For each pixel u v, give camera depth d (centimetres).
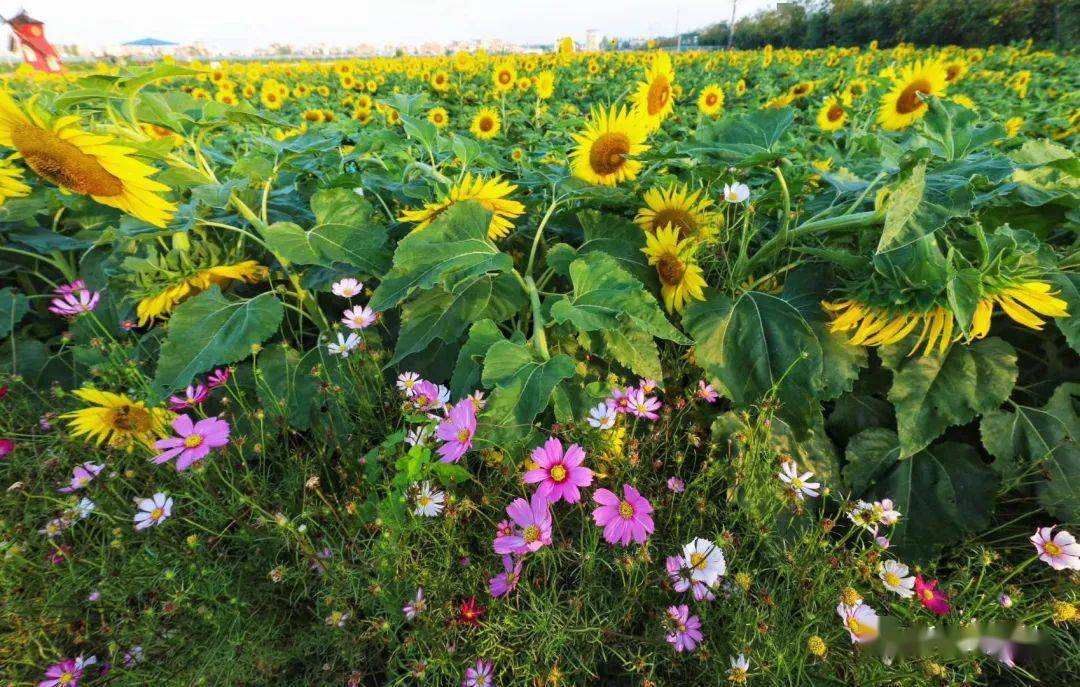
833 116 486
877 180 200
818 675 142
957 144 185
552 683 138
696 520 175
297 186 287
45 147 154
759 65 1788
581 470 149
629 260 225
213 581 157
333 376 206
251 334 190
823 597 148
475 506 160
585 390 189
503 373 171
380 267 210
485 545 167
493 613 154
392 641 148
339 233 211
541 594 160
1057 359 191
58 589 158
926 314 166
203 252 209
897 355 181
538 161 355
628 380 215
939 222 153
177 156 216
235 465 198
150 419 181
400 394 200
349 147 381
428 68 1675
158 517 158
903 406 179
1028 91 1153
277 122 212
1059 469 170
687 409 201
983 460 192
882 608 154
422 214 207
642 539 144
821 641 130
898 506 181
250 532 169
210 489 180
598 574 165
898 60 1702
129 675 142
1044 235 192
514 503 149
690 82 1466
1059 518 167
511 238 249
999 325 200
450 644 148
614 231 231
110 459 183
